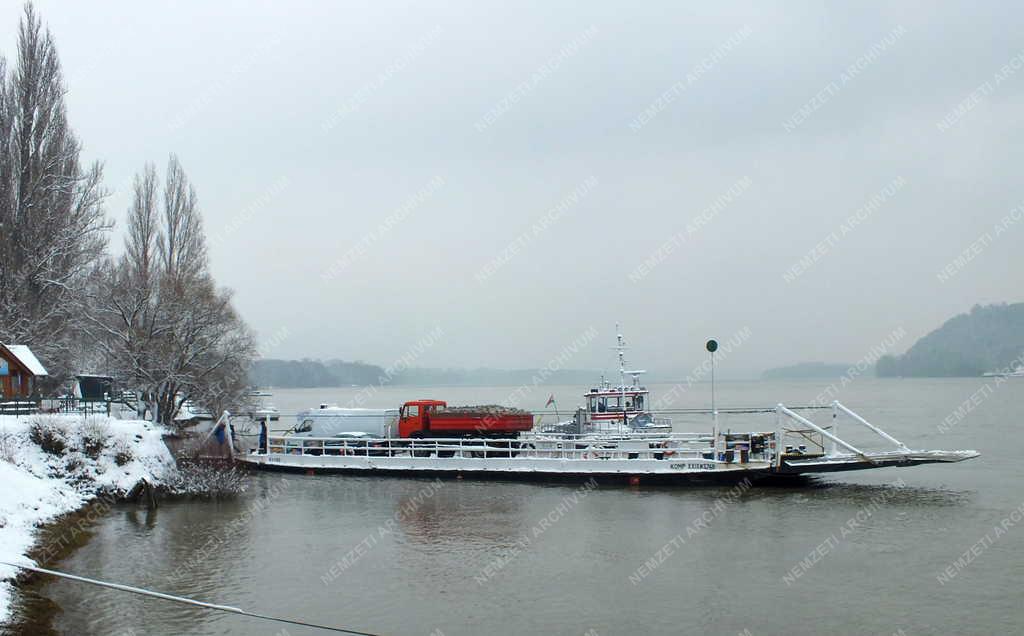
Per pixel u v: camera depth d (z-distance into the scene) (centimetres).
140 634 1958
